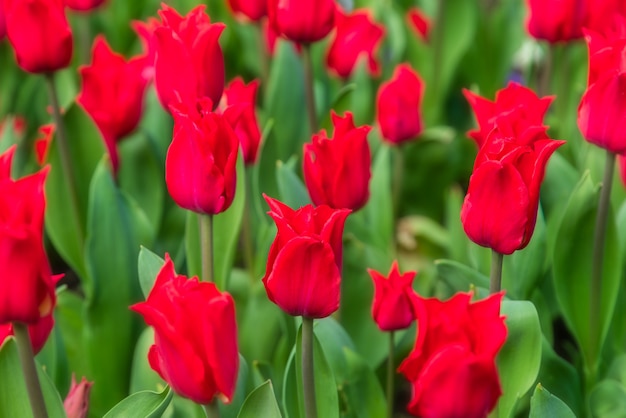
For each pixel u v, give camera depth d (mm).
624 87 1149
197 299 977
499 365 1142
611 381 1234
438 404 1011
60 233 1403
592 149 1423
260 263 1340
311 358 1073
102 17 1943
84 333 1326
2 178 1060
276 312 1351
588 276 1270
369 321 1337
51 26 1286
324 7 1332
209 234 1131
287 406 1149
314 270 1034
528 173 1075
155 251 1396
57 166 1392
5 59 1782
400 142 1423
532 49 1758
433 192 1628
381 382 1371
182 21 1188
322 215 1053
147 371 1248
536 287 1304
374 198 1444
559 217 1370
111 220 1317
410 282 1153
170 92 1186
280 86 1474
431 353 1013
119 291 1323
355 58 1502
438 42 1722
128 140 1458
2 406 1107
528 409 1276
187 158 1096
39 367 1107
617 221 1330
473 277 1226
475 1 1761
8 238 983
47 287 1008
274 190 1362
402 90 1391
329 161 1169
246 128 1281
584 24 1390
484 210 1083
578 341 1279
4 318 1006
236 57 1881
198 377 987
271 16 1348
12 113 1864
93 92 1361
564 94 1579
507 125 1139
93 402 1336
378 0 1743
